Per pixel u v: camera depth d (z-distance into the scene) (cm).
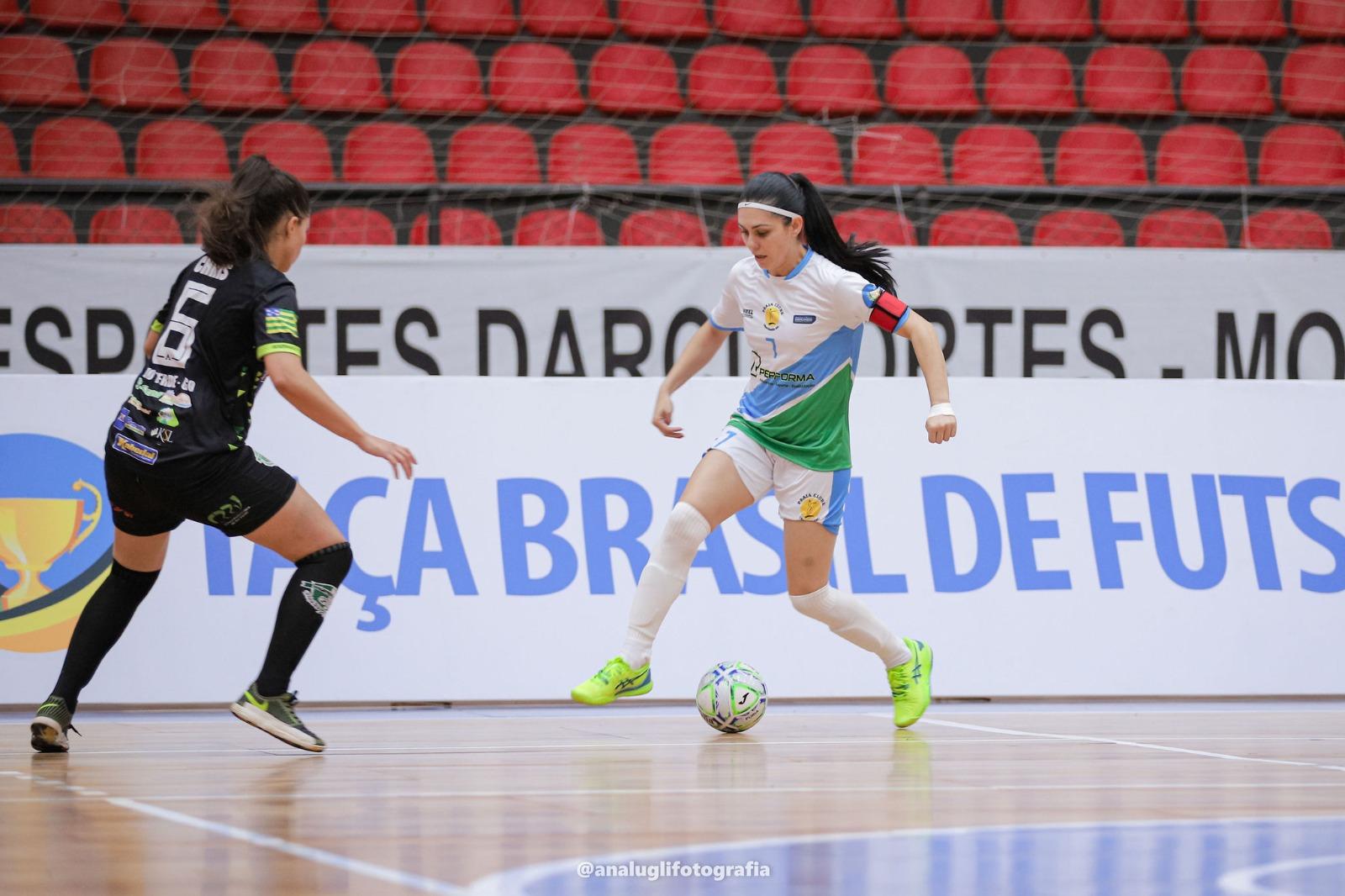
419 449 1859
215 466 1258
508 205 2784
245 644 1800
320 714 1745
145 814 898
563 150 3045
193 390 1257
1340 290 2497
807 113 3222
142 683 1777
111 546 1791
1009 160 3134
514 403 1886
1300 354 2494
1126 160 3172
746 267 1555
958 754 1293
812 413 1534
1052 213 2914
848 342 1530
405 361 2370
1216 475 1984
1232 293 2480
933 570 1906
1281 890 663
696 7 3269
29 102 2944
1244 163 3195
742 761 1234
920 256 2433
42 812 905
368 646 1811
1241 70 3319
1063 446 1961
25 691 1748
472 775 1123
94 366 2308
